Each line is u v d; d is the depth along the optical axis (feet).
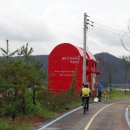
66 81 162.71
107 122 72.02
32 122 69.21
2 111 72.64
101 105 118.62
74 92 128.57
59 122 70.64
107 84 241.96
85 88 92.48
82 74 162.30
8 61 69.92
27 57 77.87
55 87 162.81
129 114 89.30
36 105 84.23
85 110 91.45
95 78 183.42
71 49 164.04
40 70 80.79
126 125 67.62
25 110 79.30
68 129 60.49
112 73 255.70
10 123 62.90
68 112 93.04
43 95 91.04
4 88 68.85
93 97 152.15
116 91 223.51
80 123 69.56
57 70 164.35
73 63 163.43
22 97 74.64
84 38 153.99
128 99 163.84
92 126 65.21
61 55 164.76
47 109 90.89
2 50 69.97
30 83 75.87
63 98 106.32
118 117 82.07
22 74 70.59
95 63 187.21
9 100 72.95
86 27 154.81
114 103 130.62
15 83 69.77
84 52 152.05
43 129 59.77
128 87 287.89
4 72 69.10
